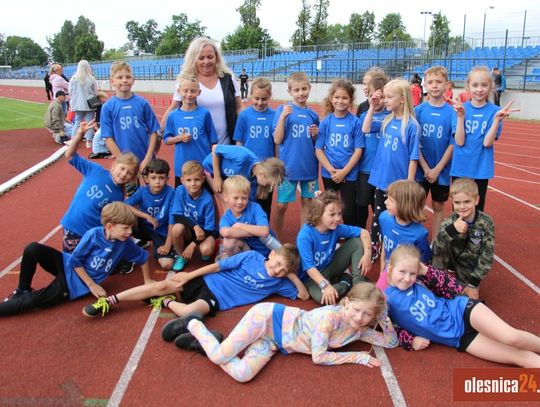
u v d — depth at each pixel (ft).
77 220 14.12
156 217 15.51
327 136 16.31
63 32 339.57
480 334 10.57
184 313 11.69
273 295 13.28
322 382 9.70
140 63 167.02
